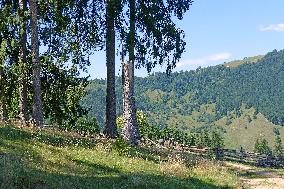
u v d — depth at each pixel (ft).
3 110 104.06
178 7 90.48
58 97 111.65
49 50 100.68
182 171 61.77
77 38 97.66
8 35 90.38
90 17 94.79
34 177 38.60
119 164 57.41
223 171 73.36
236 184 62.28
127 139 87.56
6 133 57.47
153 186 48.03
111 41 92.84
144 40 88.53
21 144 52.44
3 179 35.24
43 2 92.73
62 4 91.40
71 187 39.01
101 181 45.01
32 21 82.58
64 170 46.19
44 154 50.75
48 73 105.81
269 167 104.83
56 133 72.28
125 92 88.58
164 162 68.33
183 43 90.79
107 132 92.58
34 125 74.69
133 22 86.69
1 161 40.50
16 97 105.91
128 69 88.12
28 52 95.09
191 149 118.93
